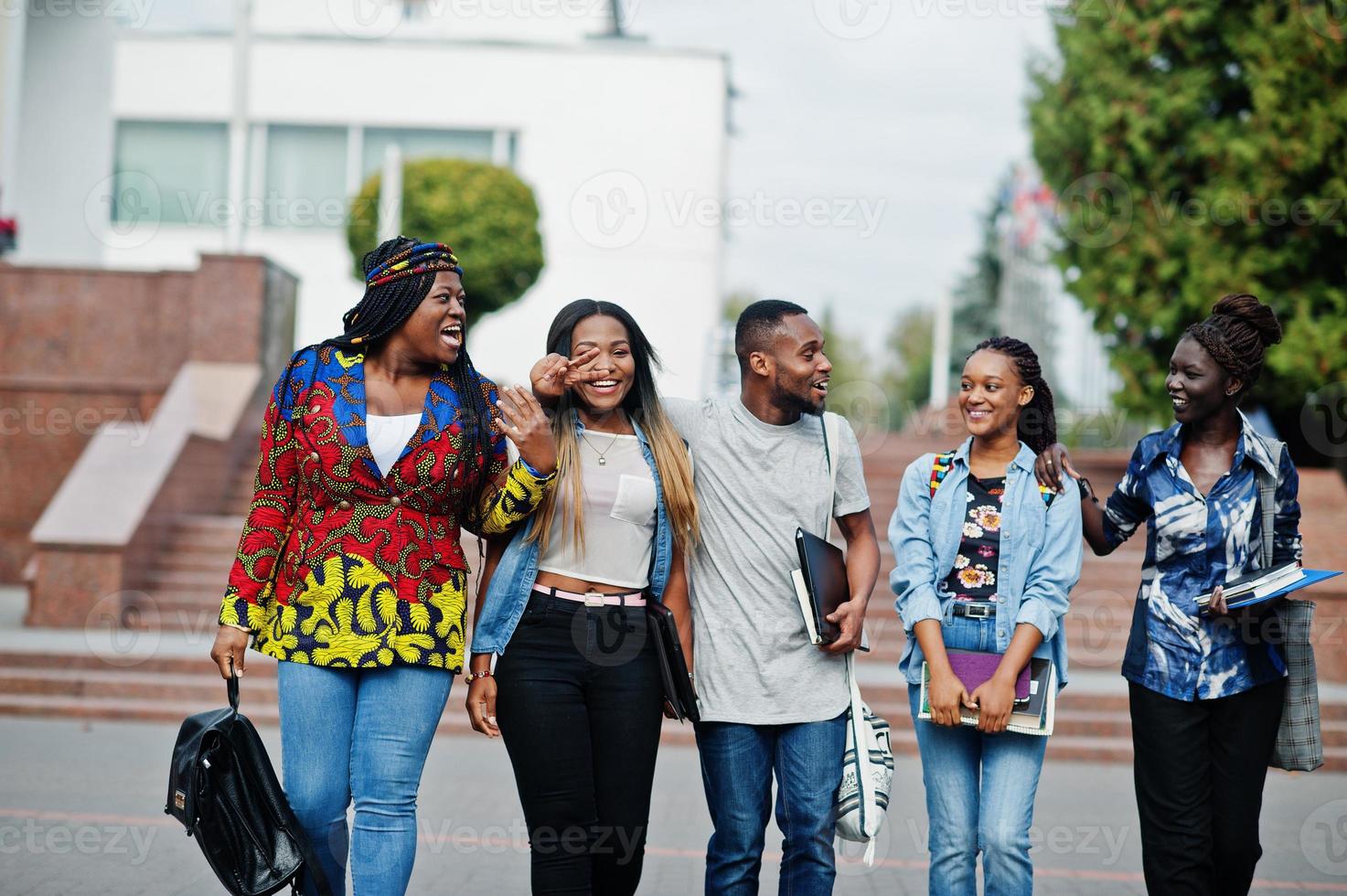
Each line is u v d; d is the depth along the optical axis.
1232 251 27.38
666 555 8.75
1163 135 28.11
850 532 9.30
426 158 36.56
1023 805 8.30
